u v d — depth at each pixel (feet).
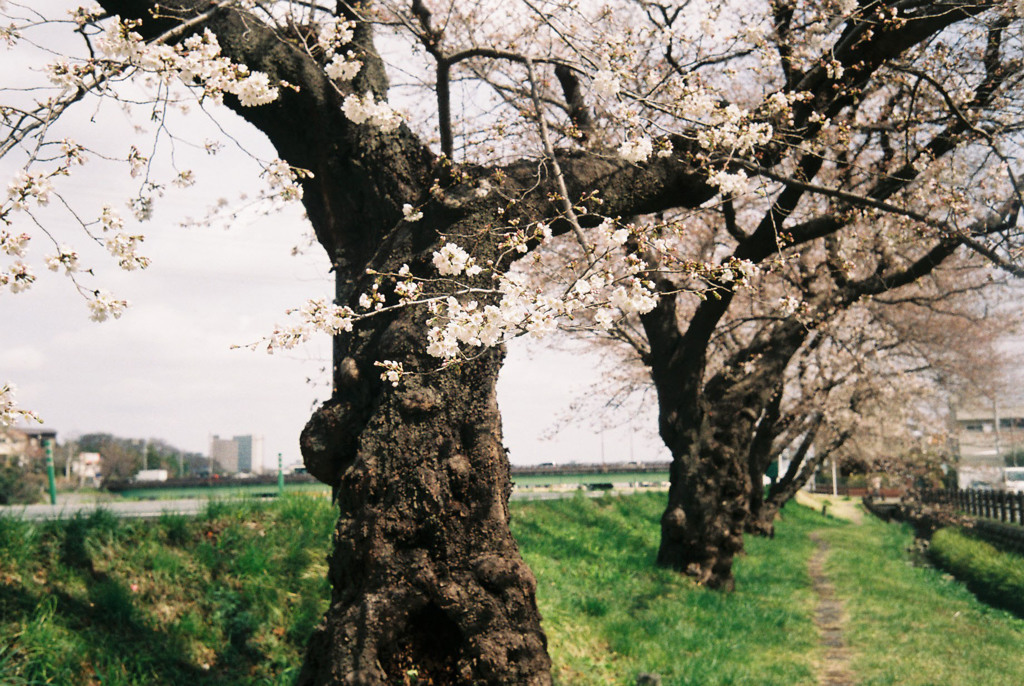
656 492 95.25
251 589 26.50
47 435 209.26
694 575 46.24
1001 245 31.09
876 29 29.27
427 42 21.79
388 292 20.62
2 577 22.25
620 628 31.42
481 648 17.10
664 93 25.32
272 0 22.34
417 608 17.35
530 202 21.77
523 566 17.98
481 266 20.11
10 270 13.38
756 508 81.35
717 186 25.04
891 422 96.12
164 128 16.67
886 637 35.50
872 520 138.72
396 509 18.01
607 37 22.53
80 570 24.12
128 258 14.37
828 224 38.70
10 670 18.83
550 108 32.35
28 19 15.53
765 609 41.11
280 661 24.09
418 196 22.16
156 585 25.07
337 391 20.62
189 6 20.62
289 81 21.40
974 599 51.13
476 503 18.25
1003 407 92.53
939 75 34.73
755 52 29.94
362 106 19.26
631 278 16.40
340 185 22.35
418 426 18.76
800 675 28.35
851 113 37.37
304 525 31.96
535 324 15.17
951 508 87.51
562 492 88.07
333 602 18.38
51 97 14.89
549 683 17.44
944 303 62.80
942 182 33.86
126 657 21.47
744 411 47.96
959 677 28.04
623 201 23.54
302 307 16.33
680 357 46.98
